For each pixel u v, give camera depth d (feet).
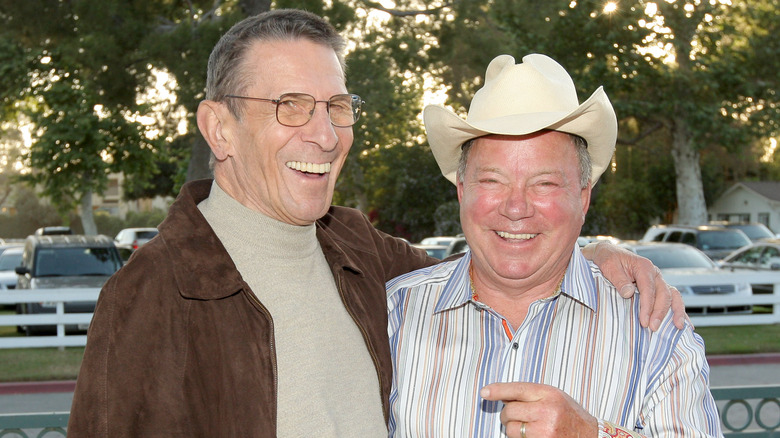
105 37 33.83
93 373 6.34
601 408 7.33
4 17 35.55
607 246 8.55
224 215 7.41
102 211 184.34
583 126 7.27
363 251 8.61
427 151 105.91
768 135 80.84
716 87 74.28
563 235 7.36
